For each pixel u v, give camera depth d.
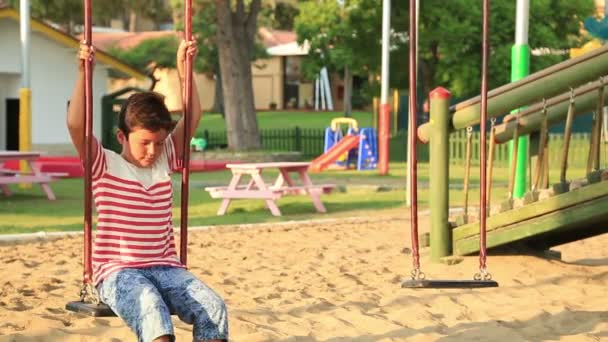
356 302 9.16
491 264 11.22
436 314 8.76
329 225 16.84
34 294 9.73
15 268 11.57
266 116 65.44
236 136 38.25
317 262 12.10
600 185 10.47
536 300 9.36
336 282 10.51
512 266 11.12
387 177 29.77
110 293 5.62
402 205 21.00
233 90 38.16
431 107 11.61
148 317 5.45
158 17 52.19
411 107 8.09
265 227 16.42
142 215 5.77
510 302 9.27
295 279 10.73
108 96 36.69
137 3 50.56
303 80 74.12
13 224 17.47
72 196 23.78
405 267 11.50
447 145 11.57
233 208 20.66
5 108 35.94
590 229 11.64
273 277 10.89
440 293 9.66
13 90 35.81
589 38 39.31
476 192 23.83
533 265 11.23
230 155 36.62
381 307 9.02
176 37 56.50
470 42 37.41
